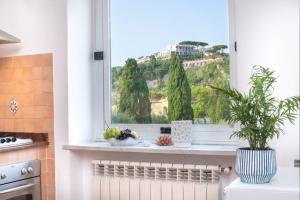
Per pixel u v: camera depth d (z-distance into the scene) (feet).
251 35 8.50
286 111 7.07
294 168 7.87
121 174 9.82
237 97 7.10
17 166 9.25
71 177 9.97
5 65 10.69
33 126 10.30
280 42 8.27
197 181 9.05
